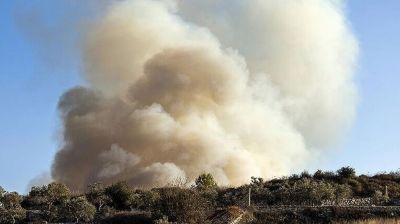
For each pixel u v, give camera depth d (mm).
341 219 32125
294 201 36625
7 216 34812
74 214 34188
